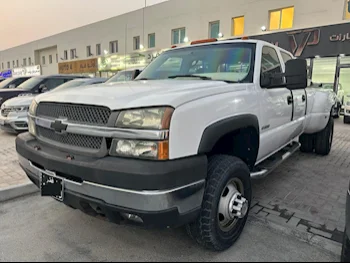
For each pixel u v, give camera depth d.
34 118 2.32
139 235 2.45
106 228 2.56
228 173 2.13
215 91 2.13
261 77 2.73
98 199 1.80
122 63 20.86
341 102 12.49
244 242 2.37
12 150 5.30
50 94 2.31
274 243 2.35
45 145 2.17
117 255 2.16
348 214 2.06
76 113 1.95
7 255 2.13
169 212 1.71
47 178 2.10
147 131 1.67
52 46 28.55
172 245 2.31
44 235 2.44
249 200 2.49
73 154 1.92
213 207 2.04
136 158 1.70
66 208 2.98
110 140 1.77
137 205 1.67
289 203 3.15
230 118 2.13
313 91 4.52
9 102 6.63
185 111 1.78
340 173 4.24
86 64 24.03
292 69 2.72
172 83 2.39
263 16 14.59
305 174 4.19
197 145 1.84
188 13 17.45
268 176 4.08
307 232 2.53
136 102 1.77
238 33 15.84
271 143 3.00
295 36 13.17
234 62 2.84
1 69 39.06
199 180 1.85
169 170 1.66
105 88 2.23
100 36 23.11
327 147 5.18
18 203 3.12
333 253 2.22
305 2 13.18
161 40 19.06
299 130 4.03
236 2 15.41
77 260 2.09
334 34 12.12
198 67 3.00
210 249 2.21
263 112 2.67
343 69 12.71
